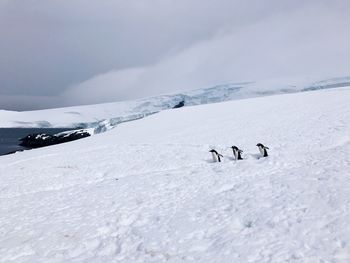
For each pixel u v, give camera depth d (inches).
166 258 331.6
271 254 307.9
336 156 648.4
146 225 416.2
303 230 344.5
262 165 651.5
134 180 647.8
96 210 483.8
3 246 380.8
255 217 396.5
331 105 1433.3
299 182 499.5
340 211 375.2
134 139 1273.4
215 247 338.6
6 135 5620.1
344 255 289.9
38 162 997.8
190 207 462.9
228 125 1322.6
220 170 655.8
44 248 371.6
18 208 527.5
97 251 362.9
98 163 882.1
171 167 771.4
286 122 1189.7
